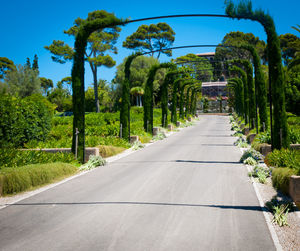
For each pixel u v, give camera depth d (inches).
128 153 612.4
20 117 572.7
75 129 487.8
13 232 194.9
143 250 164.4
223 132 1118.4
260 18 449.1
